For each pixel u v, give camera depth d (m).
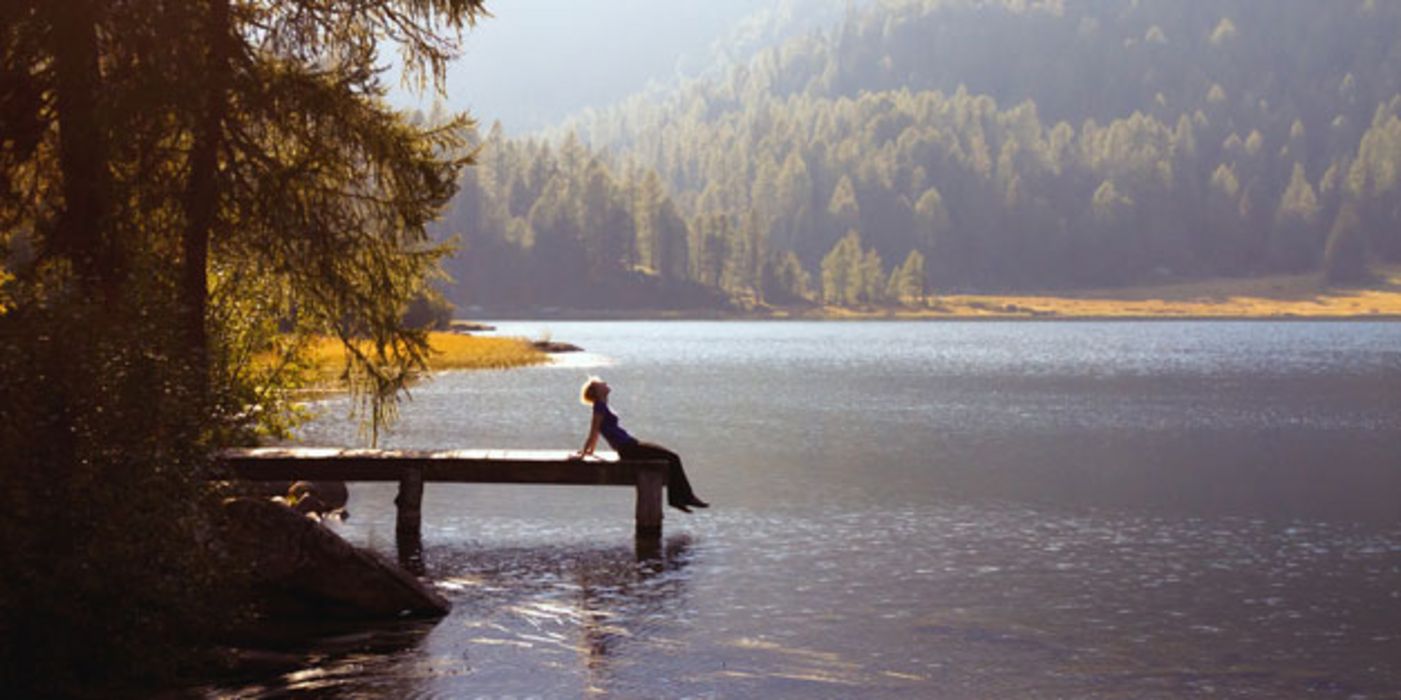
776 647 13.26
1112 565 17.92
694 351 107.44
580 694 11.49
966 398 53.69
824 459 31.12
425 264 16.89
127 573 10.02
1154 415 45.34
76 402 9.98
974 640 13.66
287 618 13.64
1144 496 24.94
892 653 13.12
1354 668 12.70
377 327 16.77
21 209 14.70
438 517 21.98
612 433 20.06
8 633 9.98
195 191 14.87
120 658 10.57
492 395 51.53
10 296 10.51
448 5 16.19
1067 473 28.56
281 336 20.05
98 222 13.98
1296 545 19.62
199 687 11.23
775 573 17.14
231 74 14.76
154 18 14.14
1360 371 77.19
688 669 12.38
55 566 9.74
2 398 9.75
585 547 19.05
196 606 10.80
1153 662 12.85
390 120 16.23
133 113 13.90
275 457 19.73
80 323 10.31
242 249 16.11
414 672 12.04
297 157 15.70
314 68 15.61
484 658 12.59
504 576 16.80
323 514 21.48
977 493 25.20
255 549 12.98
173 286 12.66
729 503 23.80
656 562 17.88
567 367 76.50
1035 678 12.26
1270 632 14.12
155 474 10.22
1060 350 113.62
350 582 13.70
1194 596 15.87
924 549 19.08
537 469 19.89
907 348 118.25
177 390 10.71
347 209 16.08
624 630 13.88
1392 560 18.38
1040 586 16.45
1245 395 56.09
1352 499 24.67
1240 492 25.58
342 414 39.56
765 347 119.12
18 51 13.71
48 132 14.68
